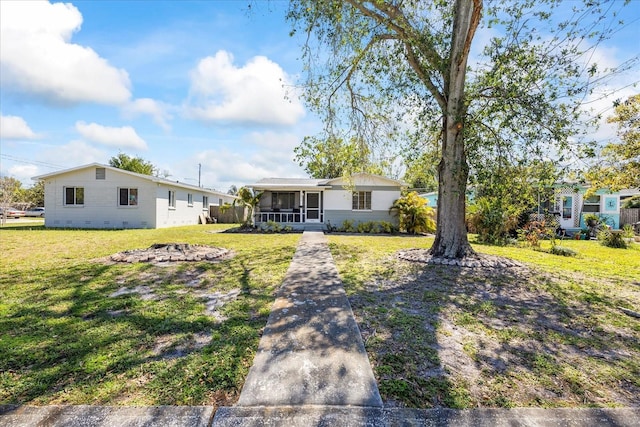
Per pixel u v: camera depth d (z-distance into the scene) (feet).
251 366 7.84
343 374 7.54
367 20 23.18
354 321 11.03
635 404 6.79
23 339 9.21
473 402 6.64
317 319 11.13
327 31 22.82
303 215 56.95
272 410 6.17
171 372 7.52
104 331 9.89
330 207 55.72
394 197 55.42
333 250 28.43
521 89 19.33
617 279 18.33
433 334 10.16
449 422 5.98
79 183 53.78
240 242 34.06
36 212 110.11
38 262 20.56
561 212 54.34
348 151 31.68
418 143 26.78
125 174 53.83
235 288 15.14
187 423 5.77
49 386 6.90
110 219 54.03
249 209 53.52
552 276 18.80
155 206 54.29
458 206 23.67
